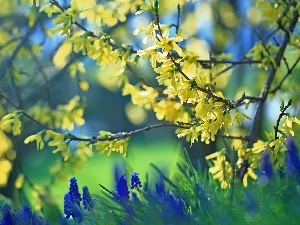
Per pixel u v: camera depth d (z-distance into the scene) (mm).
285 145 7406
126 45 8461
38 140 7930
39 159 50219
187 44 16438
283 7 9500
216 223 5398
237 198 6145
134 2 9586
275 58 9523
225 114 7301
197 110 7250
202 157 16344
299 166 5949
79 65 11883
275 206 5469
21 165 13055
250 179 8617
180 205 5703
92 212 6332
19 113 8094
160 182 6648
